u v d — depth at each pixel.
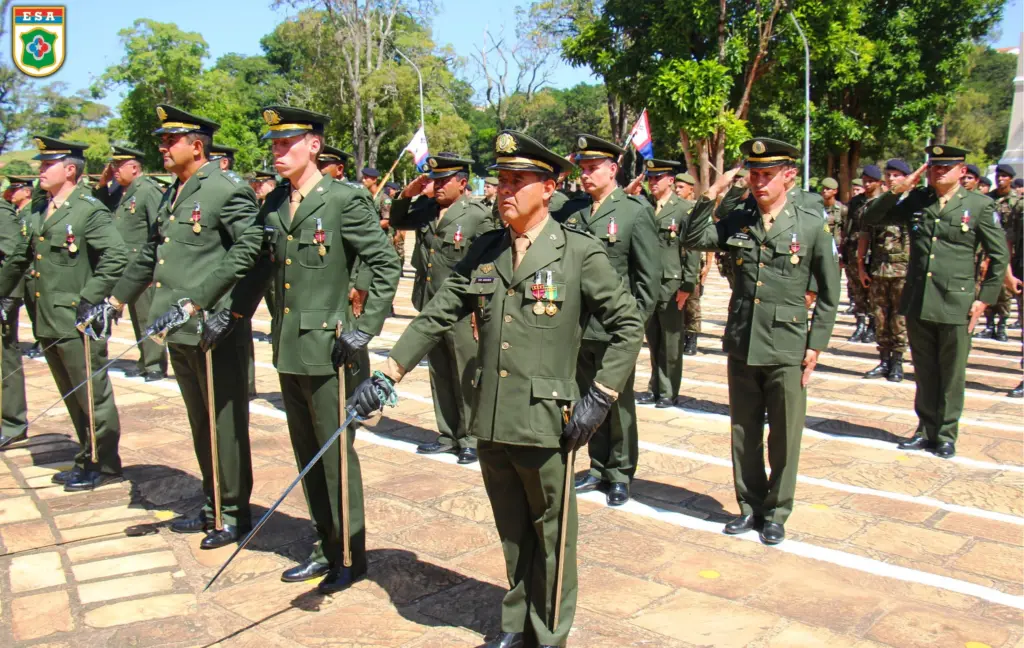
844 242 11.14
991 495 5.39
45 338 5.54
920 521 4.96
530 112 37.25
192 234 4.59
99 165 51.72
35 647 3.54
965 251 6.10
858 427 7.05
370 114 34.22
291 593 4.05
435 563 4.38
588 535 4.78
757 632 3.67
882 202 6.24
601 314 3.26
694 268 7.66
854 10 22.69
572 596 3.41
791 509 4.71
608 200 5.34
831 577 4.22
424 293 6.59
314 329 3.98
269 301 6.50
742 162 4.70
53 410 7.62
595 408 3.15
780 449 4.64
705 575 4.24
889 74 27.77
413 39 36.19
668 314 7.53
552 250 3.23
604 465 5.44
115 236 5.47
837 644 3.57
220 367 4.49
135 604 3.93
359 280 4.23
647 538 4.73
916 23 28.19
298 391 4.12
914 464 6.03
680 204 7.56
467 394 6.04
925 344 6.28
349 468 4.10
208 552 4.53
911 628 3.70
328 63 35.41
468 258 3.42
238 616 3.82
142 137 52.47
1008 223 10.29
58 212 5.47
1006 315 11.41
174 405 7.77
